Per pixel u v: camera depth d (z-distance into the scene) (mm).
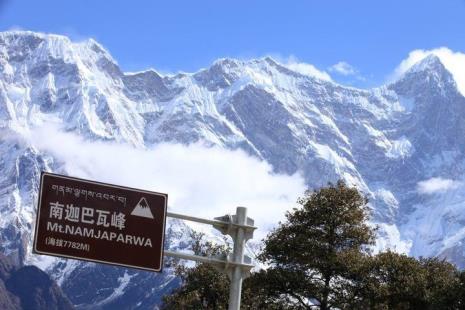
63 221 37562
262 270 76875
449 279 89812
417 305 84938
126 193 38438
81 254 37562
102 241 37906
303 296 76250
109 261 37875
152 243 38438
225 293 90938
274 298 77062
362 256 78438
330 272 77062
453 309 86375
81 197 37906
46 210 37438
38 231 37250
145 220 38469
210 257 39531
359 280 77062
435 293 85375
